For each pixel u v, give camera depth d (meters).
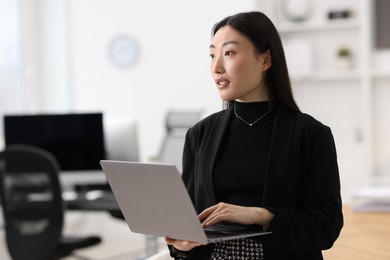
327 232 1.42
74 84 6.47
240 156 1.52
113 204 4.02
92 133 4.39
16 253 3.96
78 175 4.42
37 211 3.90
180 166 4.29
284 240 1.40
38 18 6.51
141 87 6.22
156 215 1.41
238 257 1.46
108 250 5.79
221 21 1.53
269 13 5.88
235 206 1.40
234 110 1.57
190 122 4.38
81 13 6.40
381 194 2.73
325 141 1.47
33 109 6.50
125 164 1.40
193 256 1.52
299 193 1.49
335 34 5.80
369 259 1.84
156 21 6.13
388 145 5.70
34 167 3.84
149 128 6.22
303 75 5.71
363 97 5.59
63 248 4.07
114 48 6.29
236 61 1.47
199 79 6.00
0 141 6.04
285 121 1.50
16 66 6.35
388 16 5.61
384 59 5.67
